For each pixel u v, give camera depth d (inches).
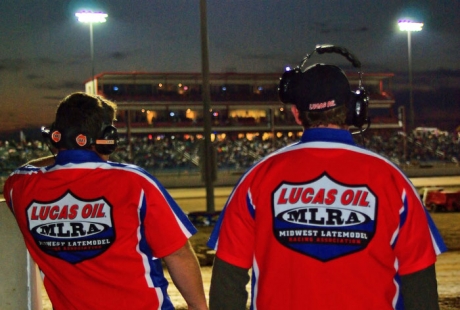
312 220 71.8
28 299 114.4
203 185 1327.5
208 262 341.4
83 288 80.6
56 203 81.7
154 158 1696.6
